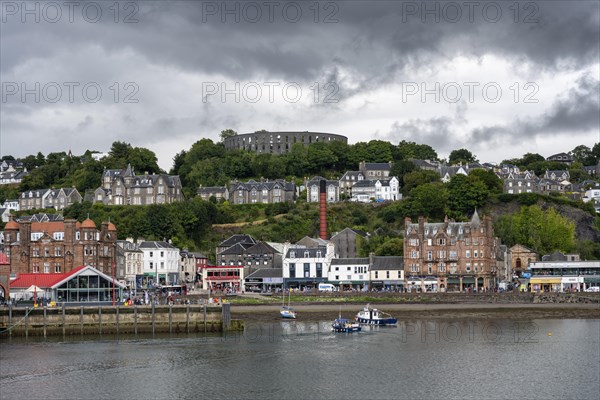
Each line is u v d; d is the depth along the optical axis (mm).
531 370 109688
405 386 100500
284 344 130750
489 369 110438
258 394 96938
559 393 97188
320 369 110000
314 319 168125
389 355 120688
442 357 118812
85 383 102125
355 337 138875
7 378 104812
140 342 132625
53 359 117000
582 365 113062
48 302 152500
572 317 168125
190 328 144250
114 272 199875
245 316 172625
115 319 142875
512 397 95438
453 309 182125
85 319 141750
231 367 111312
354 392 97688
